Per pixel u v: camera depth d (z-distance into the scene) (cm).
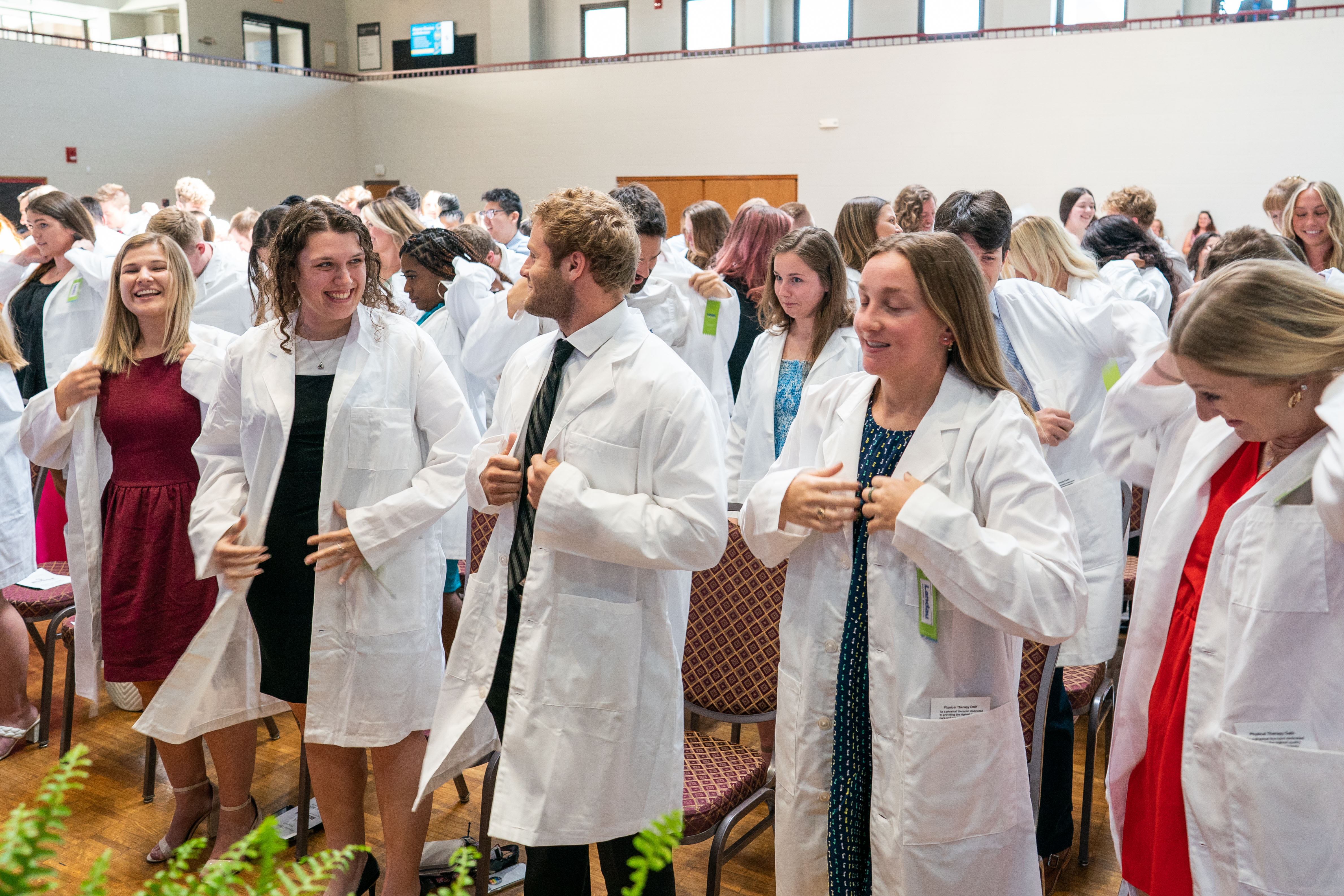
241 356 224
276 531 221
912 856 149
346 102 1622
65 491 329
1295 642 134
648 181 1425
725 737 336
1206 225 1064
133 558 259
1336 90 1020
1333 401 128
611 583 181
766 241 371
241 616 227
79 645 266
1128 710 165
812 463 179
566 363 188
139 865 258
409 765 228
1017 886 157
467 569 257
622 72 1420
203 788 261
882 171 1271
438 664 230
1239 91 1065
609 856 190
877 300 152
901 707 151
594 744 179
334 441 216
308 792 255
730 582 226
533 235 181
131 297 251
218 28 1678
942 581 143
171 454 258
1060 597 144
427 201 954
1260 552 136
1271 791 134
